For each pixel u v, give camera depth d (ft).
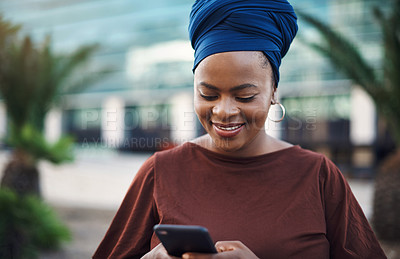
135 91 47.03
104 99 47.88
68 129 48.34
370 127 33.12
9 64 17.37
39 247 14.38
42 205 14.96
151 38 47.29
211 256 2.62
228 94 2.85
